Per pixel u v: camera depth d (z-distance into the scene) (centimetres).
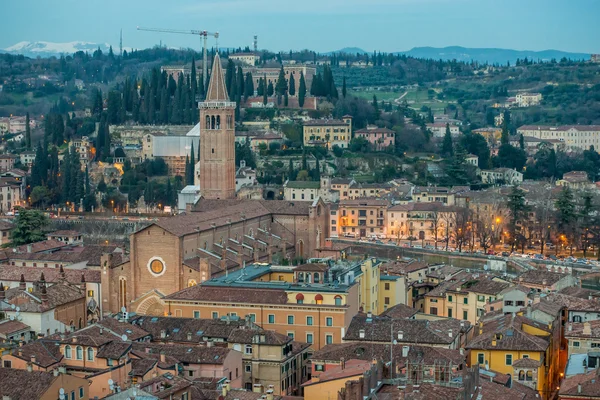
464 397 16075
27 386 18862
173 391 18650
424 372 18412
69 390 19388
